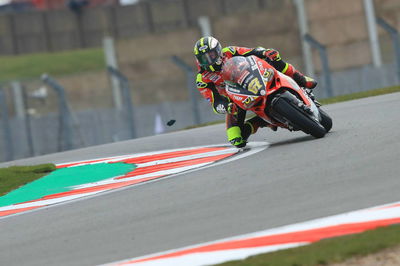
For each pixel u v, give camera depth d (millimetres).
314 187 19375
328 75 63500
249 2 180375
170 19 180750
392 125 26734
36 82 98062
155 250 16156
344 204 17109
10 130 64250
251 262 13938
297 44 107688
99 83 113438
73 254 17141
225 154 29875
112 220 20234
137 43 107312
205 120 68812
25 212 24844
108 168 33375
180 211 19719
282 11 108812
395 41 63844
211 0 180500
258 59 26875
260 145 30234
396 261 13008
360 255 13523
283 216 17078
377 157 21453
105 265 15609
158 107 75625
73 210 23125
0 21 173000
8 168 35969
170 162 31422
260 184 21156
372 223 15281
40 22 175875
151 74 107250
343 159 22172
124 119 74062
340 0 104500
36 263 16938
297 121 26141
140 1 190875
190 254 15266
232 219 17719
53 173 34531
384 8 103375
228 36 109438
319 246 14234
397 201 16500
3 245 19656
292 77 27984
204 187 22516
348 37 104312
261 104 26328
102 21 179625
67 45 177750
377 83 76375
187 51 108875
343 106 40031
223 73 27000
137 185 26156
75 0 178125
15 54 173000
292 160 23844
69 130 62219
